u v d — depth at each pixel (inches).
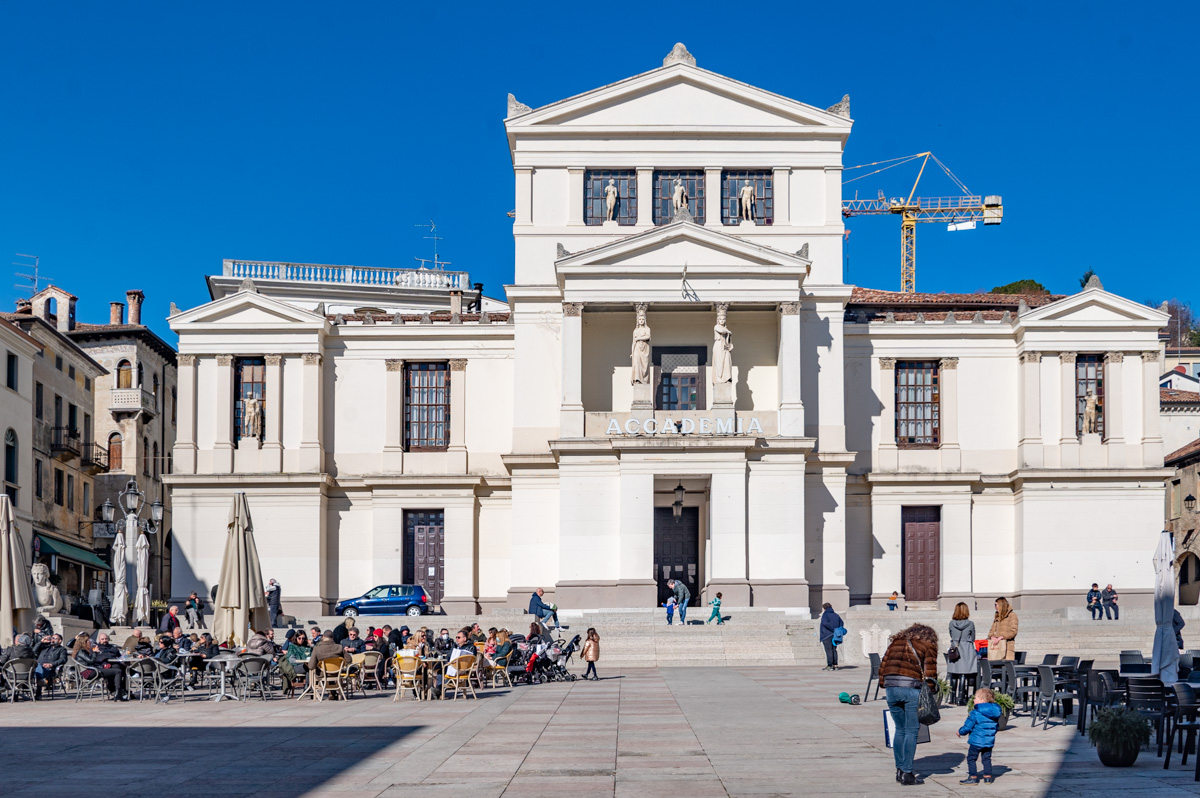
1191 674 1037.2
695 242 2213.3
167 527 3459.6
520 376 2292.1
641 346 2214.6
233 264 3358.8
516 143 2343.8
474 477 2319.1
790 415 2191.2
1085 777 736.3
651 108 2340.1
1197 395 3405.5
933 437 2374.5
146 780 747.4
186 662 1326.3
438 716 1085.8
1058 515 2304.4
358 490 2349.9
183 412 2330.2
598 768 773.9
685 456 2166.6
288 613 2283.5
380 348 2375.7
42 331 2775.6
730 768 771.4
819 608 2237.9
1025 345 2326.5
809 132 2333.9
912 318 2484.0
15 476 2586.1
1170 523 3107.8
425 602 2241.6
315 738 934.4
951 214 5487.2
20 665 1286.9
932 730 948.6
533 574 2263.8
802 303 2293.3
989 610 2316.7
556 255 2272.4
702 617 2080.5
